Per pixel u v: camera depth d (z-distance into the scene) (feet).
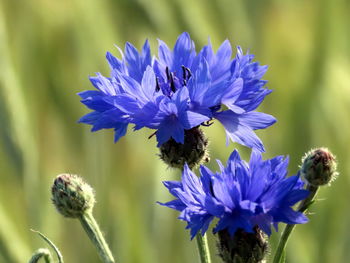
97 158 1.95
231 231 1.42
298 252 1.86
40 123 1.96
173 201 1.45
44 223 1.91
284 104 1.96
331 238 1.91
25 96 1.95
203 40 1.93
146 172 1.94
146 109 1.47
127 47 1.53
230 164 1.45
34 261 1.53
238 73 1.49
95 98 1.49
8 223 1.86
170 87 1.53
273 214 1.43
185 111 1.47
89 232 1.58
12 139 1.91
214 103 1.47
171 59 1.54
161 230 1.91
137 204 1.91
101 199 1.92
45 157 1.95
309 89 1.96
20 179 1.91
